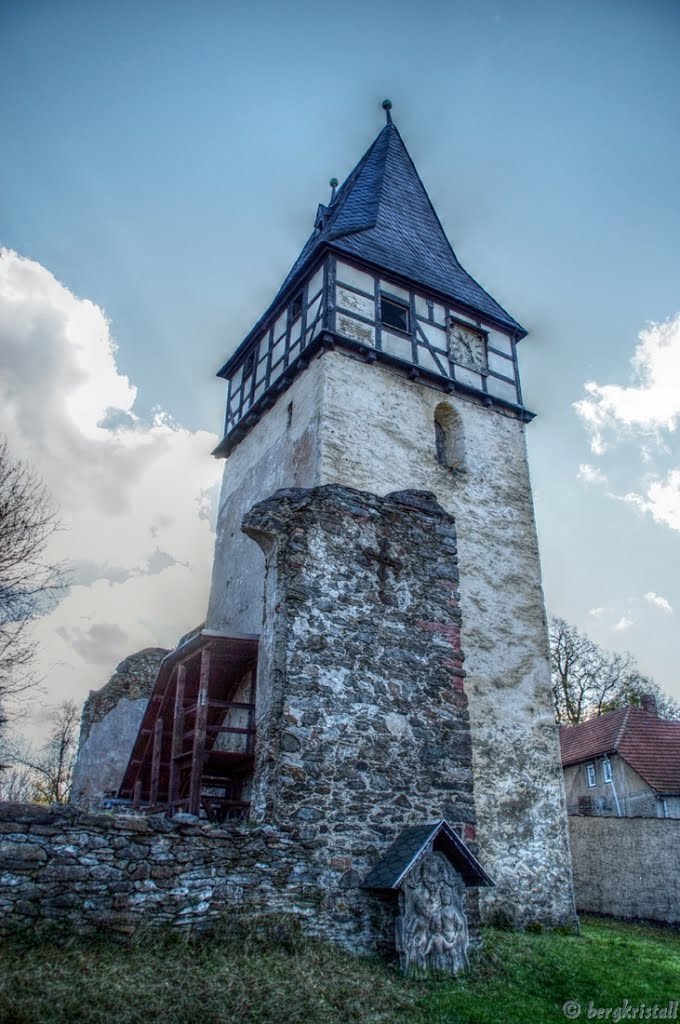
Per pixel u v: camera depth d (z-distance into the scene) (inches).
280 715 325.7
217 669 493.4
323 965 278.5
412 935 299.6
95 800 700.0
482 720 543.5
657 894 587.2
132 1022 216.1
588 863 647.1
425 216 841.5
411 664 369.1
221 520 747.4
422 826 327.6
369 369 631.8
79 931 256.7
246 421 725.3
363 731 342.0
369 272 675.4
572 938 454.3
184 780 519.5
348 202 802.8
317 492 378.9
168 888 277.4
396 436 616.4
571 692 1326.3
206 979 247.9
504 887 496.4
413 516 405.1
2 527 550.3
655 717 995.9
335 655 347.9
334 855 314.5
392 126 931.3
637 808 880.3
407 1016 258.2
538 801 539.5
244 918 285.4
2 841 258.4
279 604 348.2
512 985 307.0
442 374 668.7
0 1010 205.3
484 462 662.5
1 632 553.6
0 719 566.6
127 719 729.6
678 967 370.3
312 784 320.8
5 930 246.4
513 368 738.2
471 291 771.4
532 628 608.4
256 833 302.2
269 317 741.9
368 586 372.2
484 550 618.2
